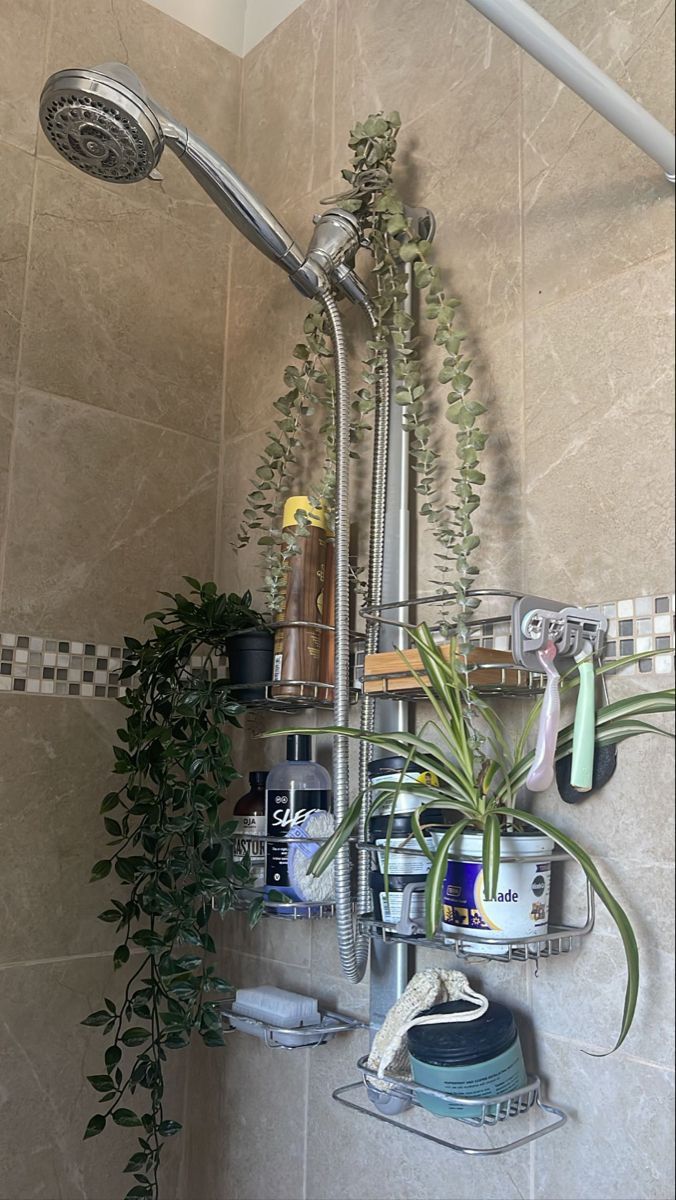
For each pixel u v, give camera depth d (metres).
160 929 1.33
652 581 0.91
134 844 1.20
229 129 1.57
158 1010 1.31
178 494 1.43
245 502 1.43
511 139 1.12
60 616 1.28
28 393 1.28
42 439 1.29
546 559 1.01
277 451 1.21
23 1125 1.17
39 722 1.24
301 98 1.47
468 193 1.16
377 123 1.16
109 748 1.30
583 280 1.02
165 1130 1.16
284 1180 1.20
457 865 0.90
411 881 0.99
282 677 1.15
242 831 1.20
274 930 1.29
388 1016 0.96
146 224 1.45
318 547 1.19
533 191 1.08
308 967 1.22
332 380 1.23
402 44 1.30
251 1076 1.28
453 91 1.21
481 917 0.87
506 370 1.08
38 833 1.22
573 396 1.01
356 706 1.21
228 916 1.37
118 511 1.36
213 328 1.51
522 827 0.95
